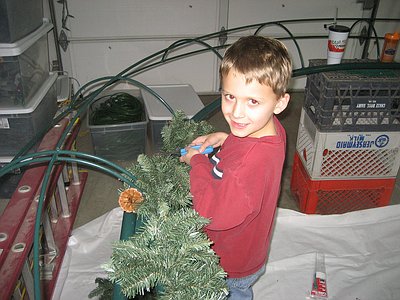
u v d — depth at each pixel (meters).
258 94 0.81
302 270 1.72
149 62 3.17
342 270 1.71
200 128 1.16
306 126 2.02
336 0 3.15
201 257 0.74
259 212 0.92
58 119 1.84
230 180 0.84
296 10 3.16
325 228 1.91
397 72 1.83
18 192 1.41
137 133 2.47
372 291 1.62
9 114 1.74
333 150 1.87
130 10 2.95
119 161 2.55
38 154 1.08
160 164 0.96
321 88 1.80
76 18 2.91
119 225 1.88
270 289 1.64
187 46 3.15
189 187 0.93
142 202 0.90
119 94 2.72
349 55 3.40
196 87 3.36
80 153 1.06
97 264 1.73
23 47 1.68
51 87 2.05
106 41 3.03
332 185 1.97
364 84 1.74
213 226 0.87
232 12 3.10
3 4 1.58
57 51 2.97
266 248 1.06
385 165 1.93
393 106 1.83
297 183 2.19
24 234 1.25
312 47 3.33
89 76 3.13
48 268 1.66
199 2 3.01
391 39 1.95
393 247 1.81
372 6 3.18
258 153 0.86
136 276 0.68
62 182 1.87
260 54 0.82
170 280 0.71
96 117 2.48
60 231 1.86
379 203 2.05
